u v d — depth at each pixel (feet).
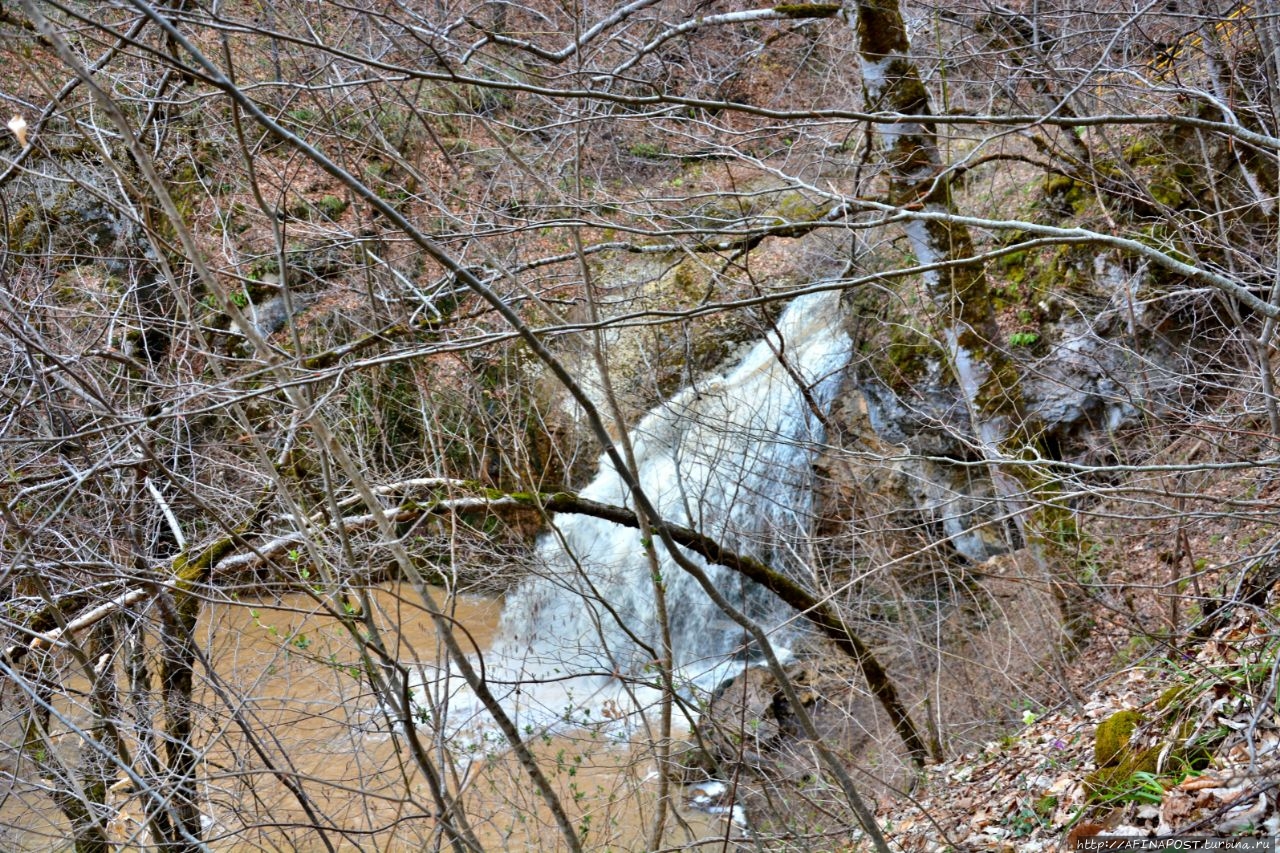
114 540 16.11
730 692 29.30
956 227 24.47
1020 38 20.45
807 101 27.58
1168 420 25.20
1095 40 18.21
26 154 17.16
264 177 20.26
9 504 14.19
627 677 17.30
